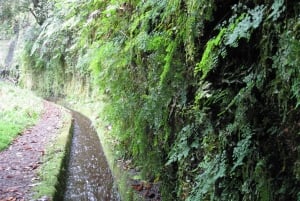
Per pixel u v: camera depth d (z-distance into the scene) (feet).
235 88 8.63
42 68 53.83
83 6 24.75
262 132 7.54
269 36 7.05
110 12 17.80
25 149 22.58
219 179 8.65
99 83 20.68
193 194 9.43
